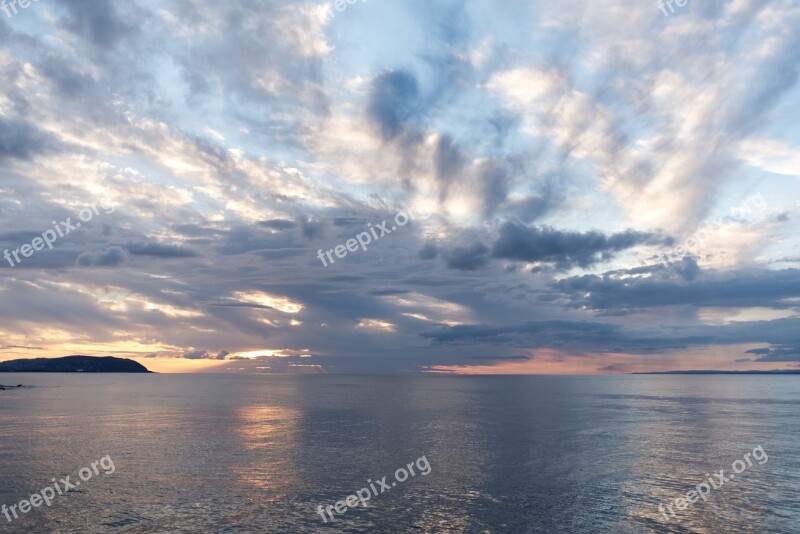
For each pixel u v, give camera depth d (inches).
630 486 1505.9
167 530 1167.6
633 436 2442.2
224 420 3075.8
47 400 4722.0
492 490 1466.5
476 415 3437.5
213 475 1620.3
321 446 2133.4
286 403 4478.3
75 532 1155.3
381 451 2023.9
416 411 3720.5
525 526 1195.9
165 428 2687.0
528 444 2196.1
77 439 2292.1
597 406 4284.0
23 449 2037.4
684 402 4840.1
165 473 1641.2
